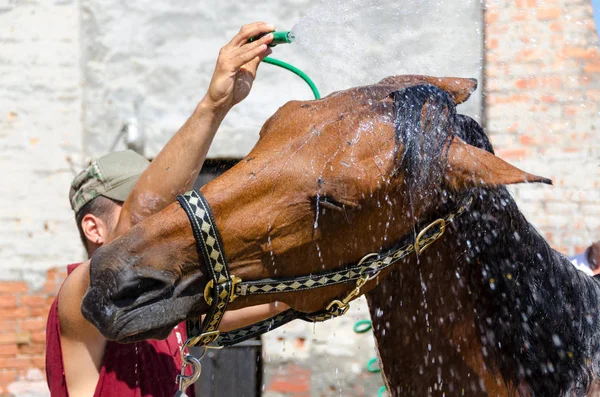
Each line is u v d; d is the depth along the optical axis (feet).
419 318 6.88
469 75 15.01
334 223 6.08
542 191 15.26
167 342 7.89
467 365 6.92
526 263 6.84
